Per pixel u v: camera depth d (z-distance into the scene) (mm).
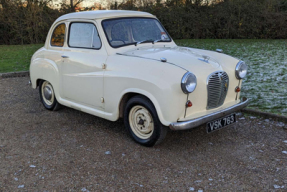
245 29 21391
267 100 5980
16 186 3090
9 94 6758
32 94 6758
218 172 3320
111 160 3613
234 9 21469
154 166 3461
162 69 3520
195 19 21641
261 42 18438
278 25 20922
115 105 4035
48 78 5176
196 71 3619
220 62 4152
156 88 3455
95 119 5062
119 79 3877
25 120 5035
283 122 4750
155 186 3068
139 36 4562
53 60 5016
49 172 3352
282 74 8453
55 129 4621
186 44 17641
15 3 18625
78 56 4512
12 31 18516
